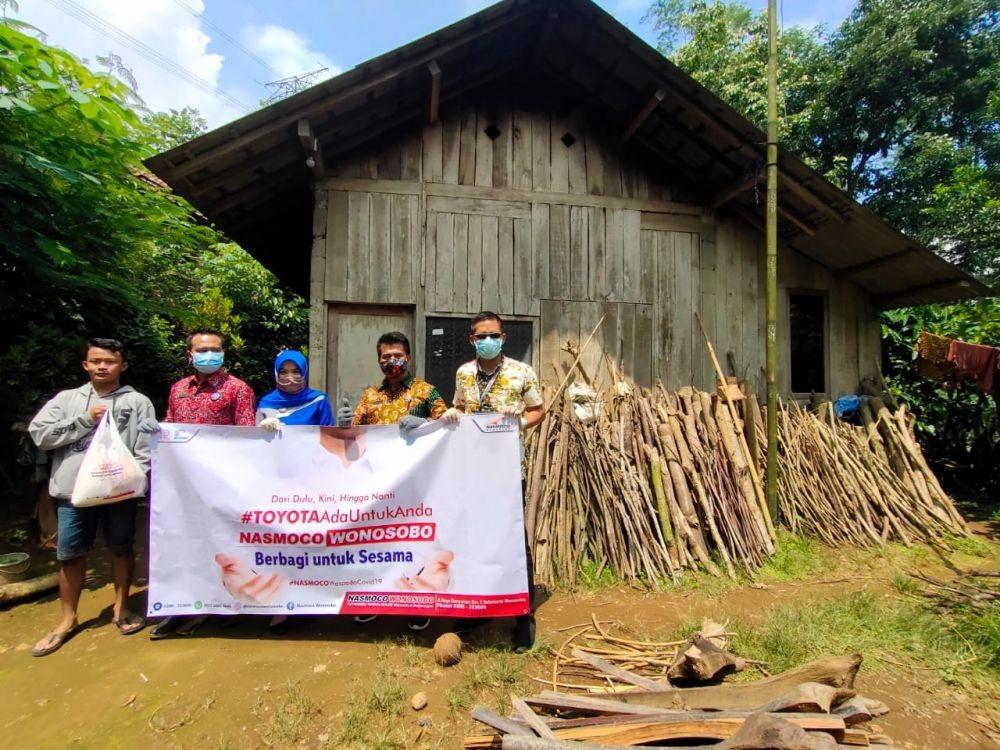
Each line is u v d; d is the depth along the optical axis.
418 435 2.86
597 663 2.52
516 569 2.71
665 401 4.82
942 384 6.92
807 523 4.48
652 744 1.91
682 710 2.09
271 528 2.86
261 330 9.80
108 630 2.93
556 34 4.81
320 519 2.86
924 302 5.74
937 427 7.10
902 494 4.74
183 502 2.88
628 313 5.59
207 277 8.86
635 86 4.95
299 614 2.83
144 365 6.07
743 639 2.79
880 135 13.12
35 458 4.02
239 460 2.91
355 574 2.84
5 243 3.72
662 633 2.95
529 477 3.83
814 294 6.04
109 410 2.80
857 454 4.92
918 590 3.55
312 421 3.15
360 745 2.04
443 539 2.79
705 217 5.79
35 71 3.62
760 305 5.88
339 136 4.90
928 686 2.46
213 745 2.04
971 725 2.22
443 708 2.26
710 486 4.17
